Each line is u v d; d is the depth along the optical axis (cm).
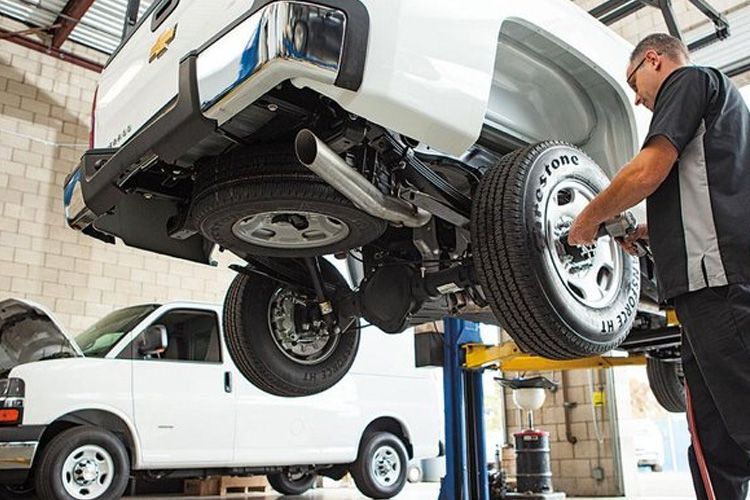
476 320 280
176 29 179
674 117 160
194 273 765
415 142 175
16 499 454
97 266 707
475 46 172
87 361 448
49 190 701
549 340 184
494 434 955
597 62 223
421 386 611
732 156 160
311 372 270
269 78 142
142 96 183
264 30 142
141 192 204
